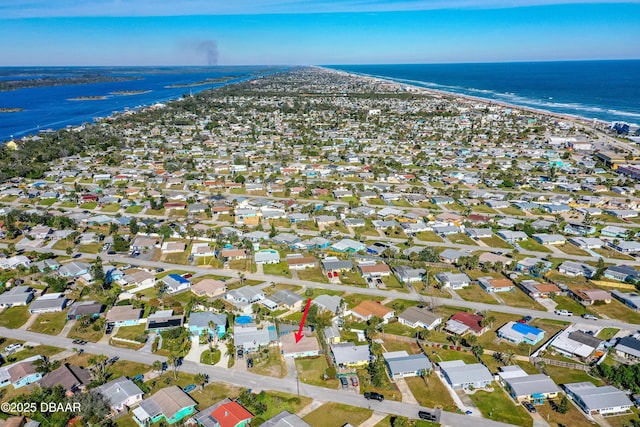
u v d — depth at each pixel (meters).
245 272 152.38
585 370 104.75
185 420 88.06
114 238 172.25
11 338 115.25
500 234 184.88
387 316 125.06
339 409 91.50
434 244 177.88
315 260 159.62
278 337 114.62
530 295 138.75
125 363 105.19
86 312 124.56
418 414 90.31
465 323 120.81
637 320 125.69
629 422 89.06
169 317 122.62
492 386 99.06
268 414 89.56
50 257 160.62
